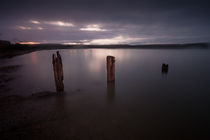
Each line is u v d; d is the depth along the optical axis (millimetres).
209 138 2697
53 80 7832
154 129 2996
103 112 3811
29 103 4379
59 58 5348
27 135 2705
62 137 2658
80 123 3195
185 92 5727
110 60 6883
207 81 7531
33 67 12883
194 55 24062
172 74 9445
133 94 5469
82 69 11898
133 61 16953
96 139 2623
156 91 5855
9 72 10336
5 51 33094
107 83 7234
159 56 23156
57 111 3832
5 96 5066
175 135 2787
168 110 3990
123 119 3426
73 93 5523
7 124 3092
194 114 3738
